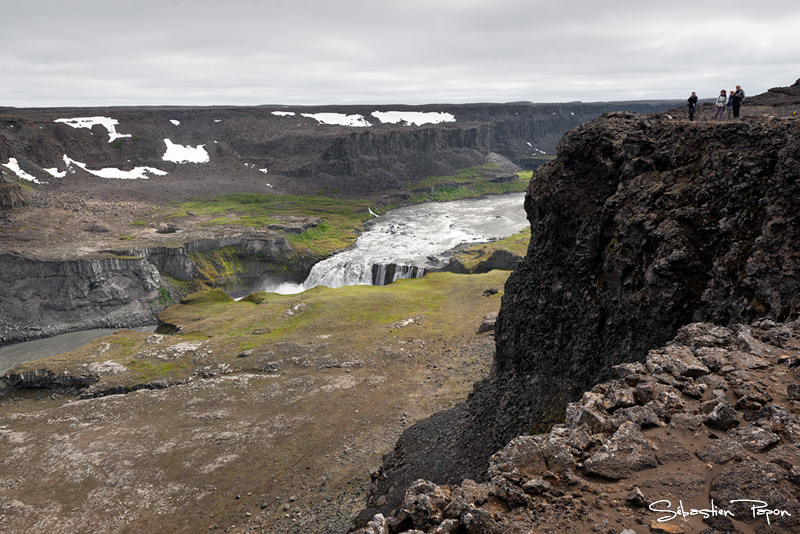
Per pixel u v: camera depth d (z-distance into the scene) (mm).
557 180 36438
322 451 61969
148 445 65000
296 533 45656
